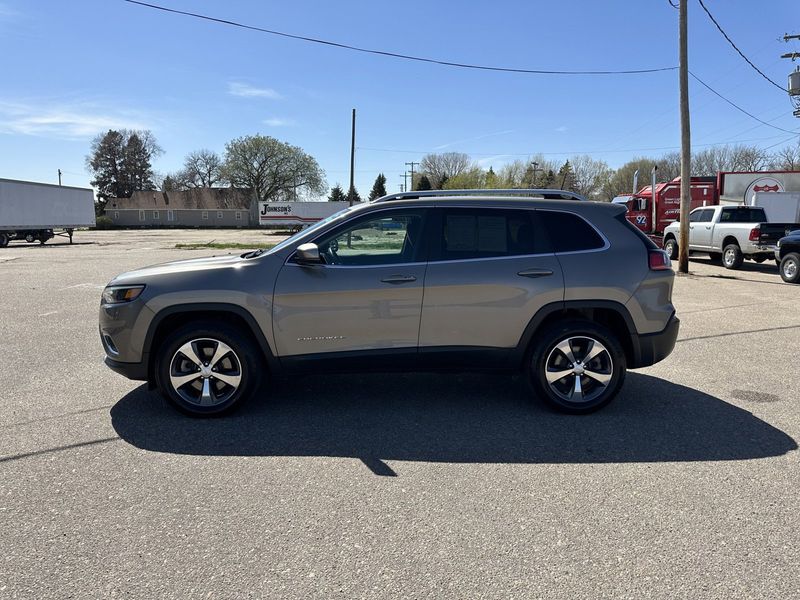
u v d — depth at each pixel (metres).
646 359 5.08
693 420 4.86
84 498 3.48
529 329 4.92
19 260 22.28
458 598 2.58
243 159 83.31
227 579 2.71
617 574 2.75
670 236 21.78
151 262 21.03
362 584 2.68
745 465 3.97
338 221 4.93
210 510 3.35
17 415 4.93
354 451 4.20
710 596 2.60
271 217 63.41
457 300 4.83
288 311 4.77
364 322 4.81
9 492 3.55
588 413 4.99
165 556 2.90
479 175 94.75
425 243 4.91
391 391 5.65
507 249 4.95
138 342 4.79
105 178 97.75
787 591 2.63
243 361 4.80
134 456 4.09
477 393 5.60
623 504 3.43
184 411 4.83
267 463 3.99
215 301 4.73
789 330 8.69
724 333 8.48
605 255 4.98
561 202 5.09
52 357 6.95
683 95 16.44
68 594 2.60
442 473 3.84
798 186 25.28
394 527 3.17
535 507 3.39
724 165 72.62
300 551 2.94
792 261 14.70
